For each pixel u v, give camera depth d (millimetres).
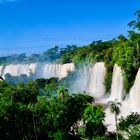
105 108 95250
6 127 70500
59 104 72000
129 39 113688
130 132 67375
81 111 72688
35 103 78938
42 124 72750
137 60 103500
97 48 143625
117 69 108875
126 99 101750
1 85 91062
